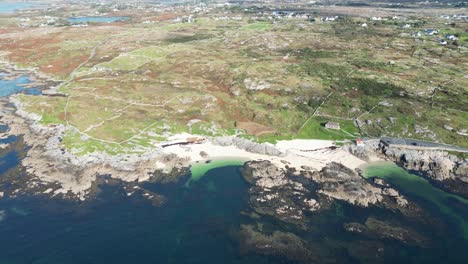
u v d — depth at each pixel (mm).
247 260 69000
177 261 68438
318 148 111438
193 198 87188
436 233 76750
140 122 124688
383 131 116875
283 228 77188
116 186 90500
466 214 83250
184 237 74562
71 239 72750
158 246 72000
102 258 68375
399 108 127938
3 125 123812
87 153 103750
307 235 75250
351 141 113625
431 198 89062
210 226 77812
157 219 79625
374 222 78875
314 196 87750
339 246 72438
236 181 94625
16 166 98062
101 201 84688
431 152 105312
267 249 71500
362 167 102500
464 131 112875
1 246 70188
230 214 81688
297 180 94688
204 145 113188
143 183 92375
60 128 119250
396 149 107500
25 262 66750
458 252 71562
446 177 97000
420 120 119500
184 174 97250
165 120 126938
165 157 103812
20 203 83125
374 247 72250
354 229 76750
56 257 68125
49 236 73312
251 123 126500
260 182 92750
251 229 76812
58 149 106188
